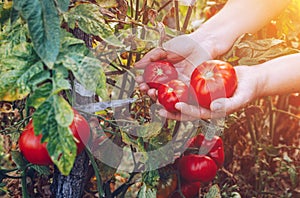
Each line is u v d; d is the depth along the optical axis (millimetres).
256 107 1327
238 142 1384
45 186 979
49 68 639
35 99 644
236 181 1292
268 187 1407
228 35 1128
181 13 1404
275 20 1266
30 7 633
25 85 657
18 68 666
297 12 1242
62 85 645
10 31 737
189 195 1017
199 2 1550
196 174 973
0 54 726
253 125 1438
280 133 1566
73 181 899
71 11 762
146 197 901
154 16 965
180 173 991
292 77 1035
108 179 907
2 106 1057
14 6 633
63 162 639
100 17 799
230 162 1306
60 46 673
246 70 1027
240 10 1141
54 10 644
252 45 1093
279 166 1437
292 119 1559
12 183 1025
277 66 1047
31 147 729
